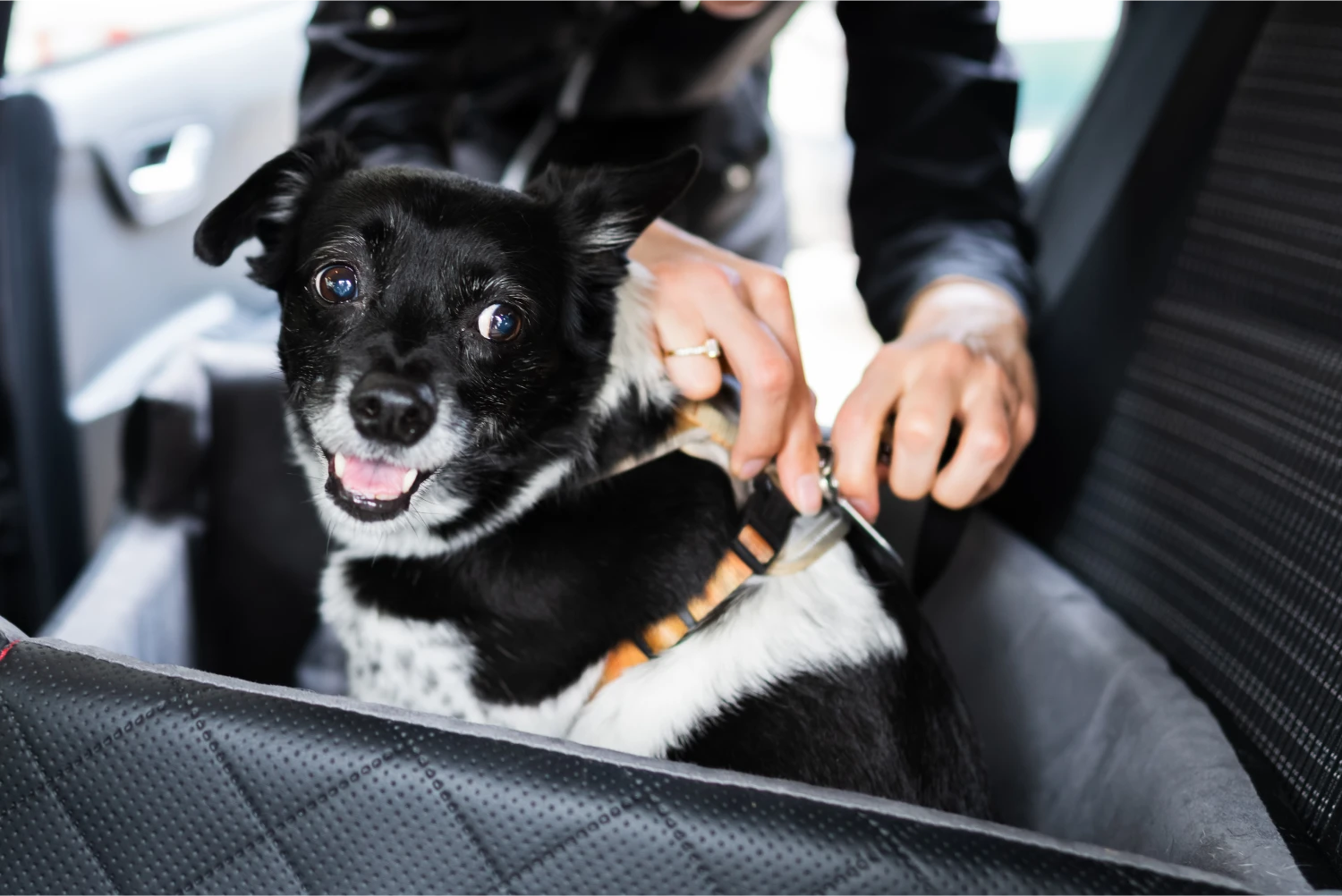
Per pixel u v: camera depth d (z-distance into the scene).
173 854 0.84
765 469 1.29
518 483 1.24
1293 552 1.32
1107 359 1.74
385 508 1.19
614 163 2.30
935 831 0.81
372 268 1.21
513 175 2.31
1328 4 1.53
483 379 1.21
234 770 0.83
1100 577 1.65
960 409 1.34
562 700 1.22
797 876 0.79
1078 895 0.79
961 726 1.28
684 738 1.17
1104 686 1.37
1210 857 1.05
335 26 1.93
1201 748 1.20
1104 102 1.86
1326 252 1.42
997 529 1.70
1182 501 1.54
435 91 1.97
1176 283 1.66
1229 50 1.64
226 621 2.09
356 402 1.15
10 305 2.19
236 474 2.06
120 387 2.50
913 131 1.87
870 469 1.29
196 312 2.77
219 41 2.71
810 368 3.50
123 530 1.92
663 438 1.26
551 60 2.18
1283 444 1.40
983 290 1.62
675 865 0.80
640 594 1.21
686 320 1.26
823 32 4.12
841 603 1.24
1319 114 1.50
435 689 1.24
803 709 1.17
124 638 1.71
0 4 2.14
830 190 4.30
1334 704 1.16
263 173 1.27
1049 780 1.39
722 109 2.35
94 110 2.33
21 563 2.31
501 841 0.81
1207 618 1.42
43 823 0.85
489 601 1.22
